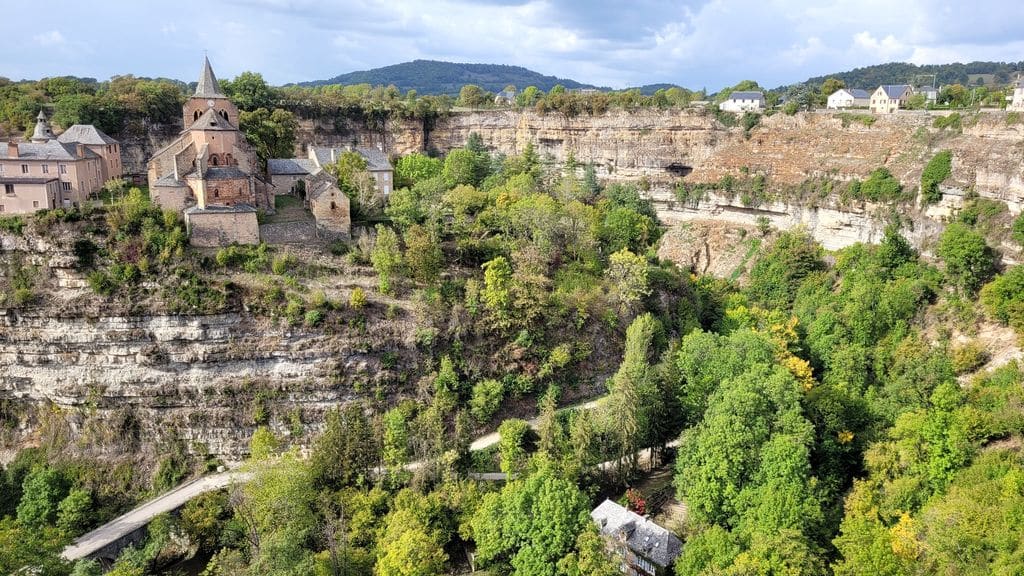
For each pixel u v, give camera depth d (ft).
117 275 317.01
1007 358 302.25
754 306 427.74
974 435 247.09
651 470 306.76
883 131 475.31
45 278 318.65
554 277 387.55
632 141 602.85
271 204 376.89
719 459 251.80
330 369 317.83
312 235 359.87
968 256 345.92
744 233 506.48
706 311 424.46
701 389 306.96
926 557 205.67
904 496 236.63
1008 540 188.96
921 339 343.46
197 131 354.33
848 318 368.68
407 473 280.72
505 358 339.57
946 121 439.63
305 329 319.47
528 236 405.39
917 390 292.61
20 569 202.80
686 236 521.24
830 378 334.85
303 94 629.10
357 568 242.78
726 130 565.94
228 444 316.40
